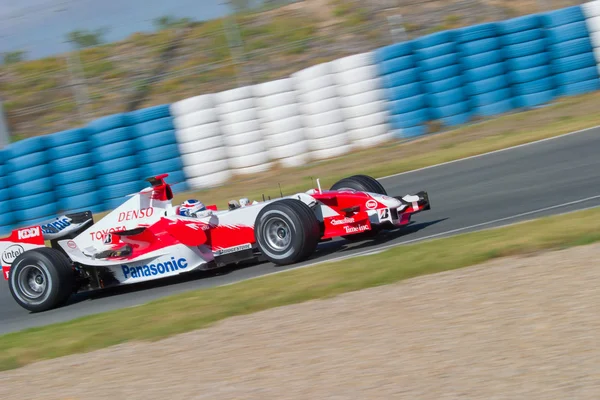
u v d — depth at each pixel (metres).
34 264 30.08
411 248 26.70
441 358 16.06
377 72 53.56
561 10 54.06
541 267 21.55
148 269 30.44
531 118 51.00
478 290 20.50
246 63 77.31
